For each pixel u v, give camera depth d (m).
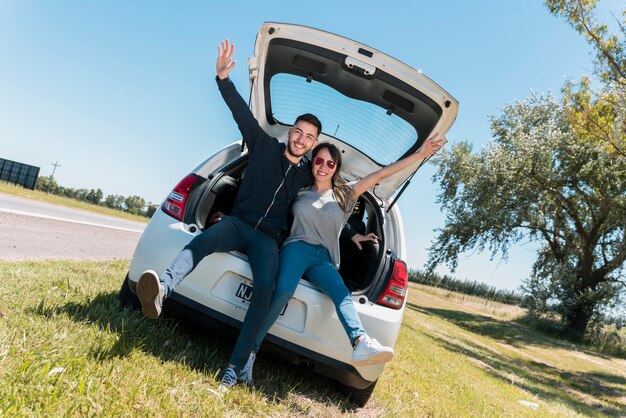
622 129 14.16
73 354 2.44
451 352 11.37
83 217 15.74
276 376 3.46
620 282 26.09
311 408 3.10
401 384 5.05
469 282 49.34
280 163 3.28
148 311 2.66
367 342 2.90
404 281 3.49
